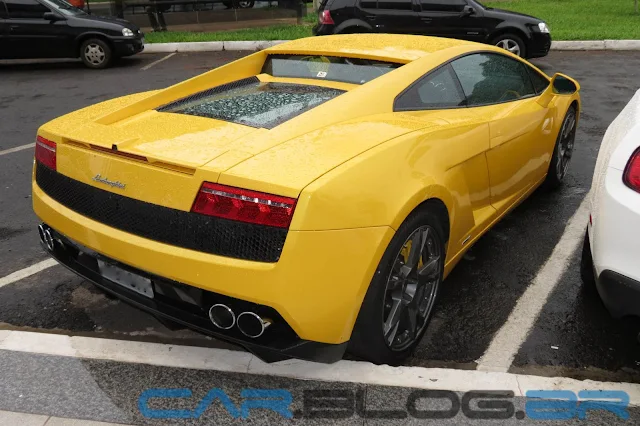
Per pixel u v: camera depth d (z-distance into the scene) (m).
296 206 2.06
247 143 2.36
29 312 3.21
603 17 14.64
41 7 10.70
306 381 2.60
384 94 2.89
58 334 2.99
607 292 2.37
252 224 2.08
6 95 8.95
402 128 2.66
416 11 10.29
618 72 9.44
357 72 3.21
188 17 15.04
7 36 10.66
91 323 3.10
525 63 4.14
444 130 2.82
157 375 2.65
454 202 2.82
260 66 3.61
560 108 4.32
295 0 15.21
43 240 2.91
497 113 3.43
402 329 2.70
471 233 3.17
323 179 2.14
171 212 2.22
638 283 2.25
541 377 2.60
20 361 2.75
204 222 2.15
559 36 12.03
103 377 2.65
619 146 2.37
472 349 2.83
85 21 10.79
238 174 2.10
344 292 2.20
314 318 2.17
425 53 3.29
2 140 6.54
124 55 11.06
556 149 4.44
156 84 9.48
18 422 2.38
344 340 2.31
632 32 12.15
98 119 2.78
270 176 2.11
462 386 2.55
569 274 3.50
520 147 3.64
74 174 2.52
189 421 2.39
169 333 3.01
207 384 2.59
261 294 2.09
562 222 4.20
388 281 2.42
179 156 2.25
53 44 10.80
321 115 2.62
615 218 2.29
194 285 2.20
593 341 2.87
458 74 3.35
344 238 2.16
